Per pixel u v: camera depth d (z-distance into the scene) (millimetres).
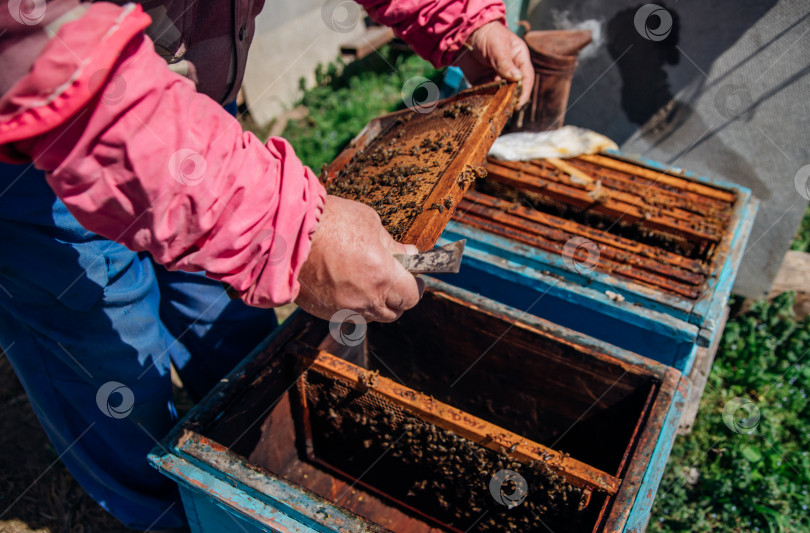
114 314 1800
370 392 1900
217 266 1225
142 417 2027
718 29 2912
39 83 1010
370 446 2125
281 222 1203
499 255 2295
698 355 2605
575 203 2467
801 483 2555
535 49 2904
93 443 2059
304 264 1271
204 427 1729
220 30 1607
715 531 2471
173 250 1213
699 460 2676
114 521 2512
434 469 2016
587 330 2279
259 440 2008
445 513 2158
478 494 1989
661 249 2350
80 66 1014
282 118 4758
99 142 1074
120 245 1722
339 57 5254
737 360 3059
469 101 2033
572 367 2018
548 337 1996
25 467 2652
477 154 1765
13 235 1556
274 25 4621
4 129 1037
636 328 2139
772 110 2965
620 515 1537
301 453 2279
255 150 1221
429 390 2447
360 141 2260
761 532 2418
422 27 2023
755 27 2830
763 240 3186
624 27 3148
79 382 1910
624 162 2613
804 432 2766
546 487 1748
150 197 1123
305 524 1513
